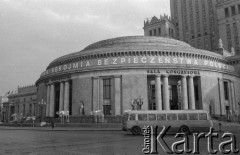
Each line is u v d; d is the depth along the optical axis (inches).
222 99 2527.1
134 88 2299.5
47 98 2800.2
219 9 5132.9
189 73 2375.7
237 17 4837.6
